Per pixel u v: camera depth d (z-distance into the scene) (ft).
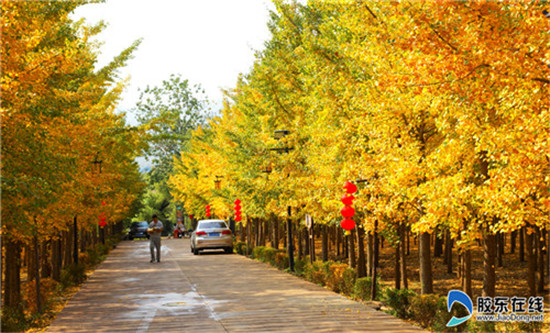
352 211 41.32
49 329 33.06
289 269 67.56
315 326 32.91
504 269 84.89
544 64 23.59
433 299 35.35
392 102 35.91
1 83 27.96
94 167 58.54
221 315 37.04
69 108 33.50
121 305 42.04
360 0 36.24
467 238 30.96
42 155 30.60
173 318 36.22
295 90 58.13
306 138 58.18
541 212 26.58
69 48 31.35
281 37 58.59
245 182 73.31
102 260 90.27
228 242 100.48
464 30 25.05
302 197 55.42
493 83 26.00
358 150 43.83
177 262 82.64
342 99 40.93
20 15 30.63
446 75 26.96
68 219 45.98
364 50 36.09
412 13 26.71
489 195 26.78
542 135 23.62
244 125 80.33
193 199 142.31
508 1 23.80
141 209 251.19
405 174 34.68
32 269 59.52
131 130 56.03
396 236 45.55
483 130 27.61
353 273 48.37
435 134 42.73
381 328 32.27
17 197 30.81
